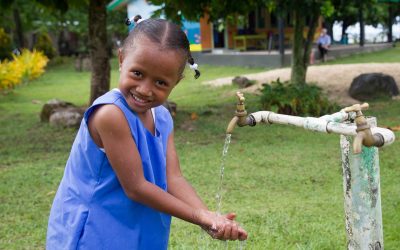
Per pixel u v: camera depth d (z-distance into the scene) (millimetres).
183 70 2031
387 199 4844
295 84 10484
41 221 4668
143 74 1964
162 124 2266
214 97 13148
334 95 11812
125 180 2049
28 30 27859
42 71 20703
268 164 6391
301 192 5281
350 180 2430
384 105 10602
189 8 9875
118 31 27875
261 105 10242
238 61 21438
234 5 10555
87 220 2098
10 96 15508
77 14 26281
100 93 9742
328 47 21391
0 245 4121
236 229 2014
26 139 8719
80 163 2129
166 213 2080
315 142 7520
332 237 4008
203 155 6965
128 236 2123
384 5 26984
